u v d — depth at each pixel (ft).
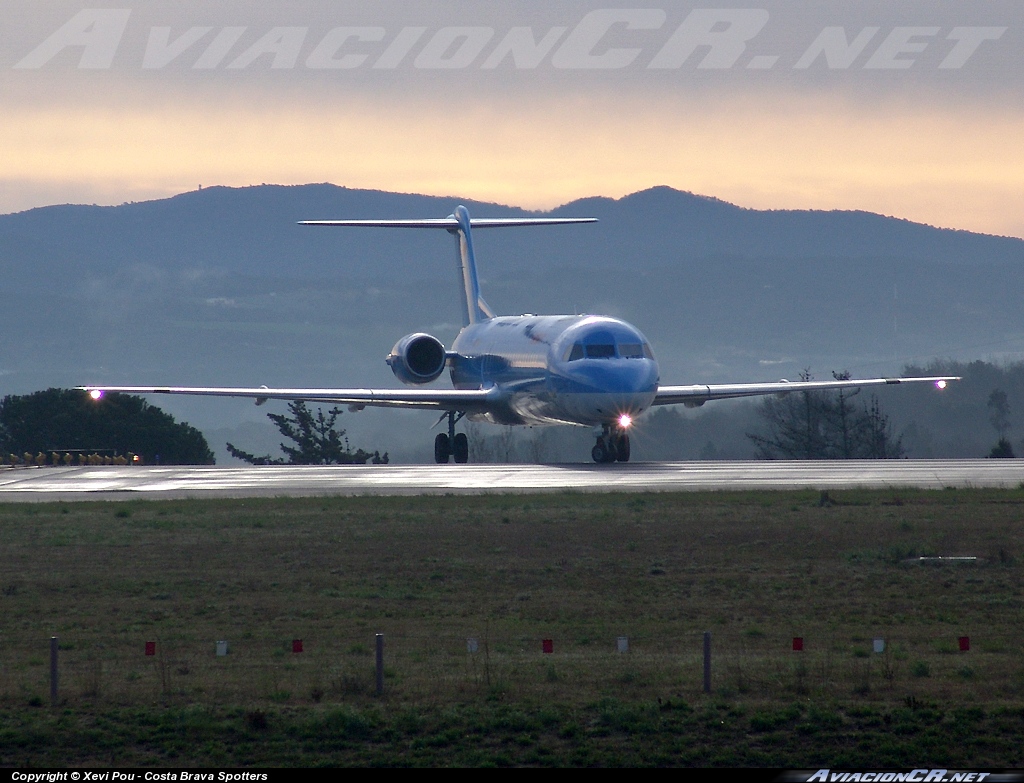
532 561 368.89
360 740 219.20
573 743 218.18
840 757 211.41
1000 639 278.26
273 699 237.66
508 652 269.03
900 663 257.75
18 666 261.85
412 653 268.82
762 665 256.73
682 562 366.43
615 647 272.51
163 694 240.94
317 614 306.96
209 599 326.03
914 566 358.43
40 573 359.46
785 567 358.64
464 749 216.13
